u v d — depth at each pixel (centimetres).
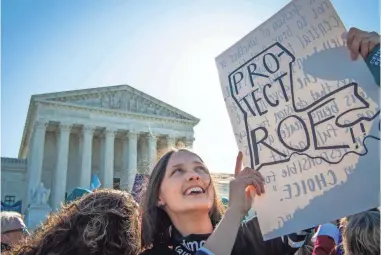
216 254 366
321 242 587
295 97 453
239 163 492
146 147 8656
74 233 446
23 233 863
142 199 517
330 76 431
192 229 461
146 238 490
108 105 8500
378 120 394
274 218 438
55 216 488
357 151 402
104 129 8312
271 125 466
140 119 8550
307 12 457
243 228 488
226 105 511
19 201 7506
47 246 445
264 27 493
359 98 409
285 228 427
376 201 382
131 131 8400
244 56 505
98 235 440
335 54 431
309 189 424
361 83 409
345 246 493
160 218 493
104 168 7969
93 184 2820
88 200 479
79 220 454
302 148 438
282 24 477
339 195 405
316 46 446
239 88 503
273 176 451
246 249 462
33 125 8212
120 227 460
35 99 7806
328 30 439
